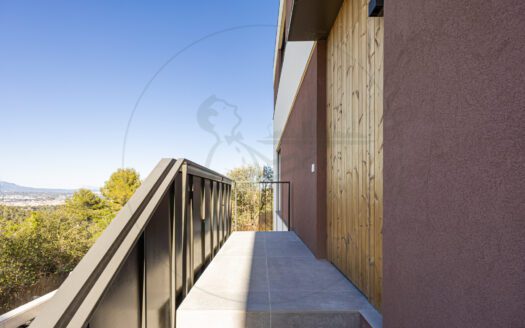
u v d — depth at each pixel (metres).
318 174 2.89
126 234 1.08
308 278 2.20
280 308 1.62
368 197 1.79
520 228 0.57
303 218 3.80
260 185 6.97
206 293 1.87
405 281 1.07
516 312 0.58
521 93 0.57
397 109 1.14
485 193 0.67
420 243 0.96
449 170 0.81
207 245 2.67
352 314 1.59
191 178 2.07
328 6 2.41
